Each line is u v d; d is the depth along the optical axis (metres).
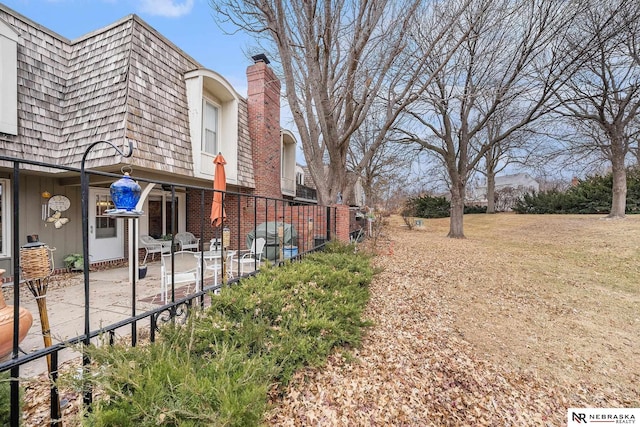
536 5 8.05
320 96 6.69
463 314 4.29
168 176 6.64
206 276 5.66
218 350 1.89
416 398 2.44
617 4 7.84
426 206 24.77
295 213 8.06
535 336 3.71
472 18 7.26
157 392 1.29
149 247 7.59
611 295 5.16
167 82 6.29
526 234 13.10
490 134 14.76
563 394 2.69
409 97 7.07
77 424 1.26
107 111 5.34
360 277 4.24
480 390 2.65
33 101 5.26
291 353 2.23
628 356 3.30
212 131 7.97
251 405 1.38
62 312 3.73
